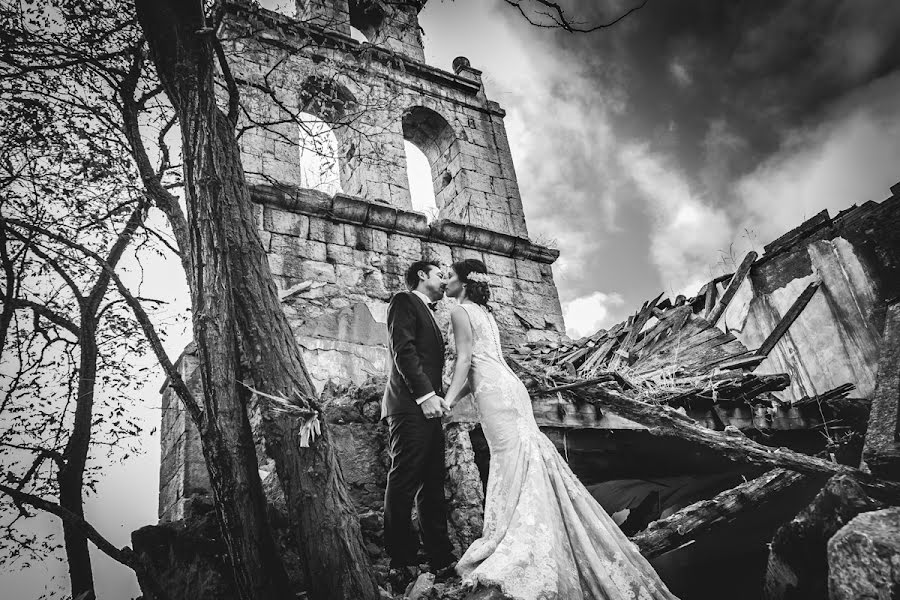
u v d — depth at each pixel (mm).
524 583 2676
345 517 2922
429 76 11875
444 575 3234
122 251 5766
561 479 3189
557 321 10156
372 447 4590
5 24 4602
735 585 5301
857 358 10367
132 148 4102
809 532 3715
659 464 5906
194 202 3480
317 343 7422
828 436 7000
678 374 7422
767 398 7434
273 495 4176
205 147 3545
